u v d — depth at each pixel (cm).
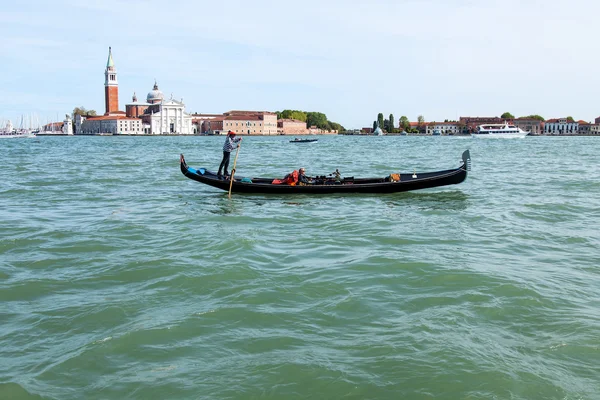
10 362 746
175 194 2394
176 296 993
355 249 1335
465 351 769
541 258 1246
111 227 1614
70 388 685
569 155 5784
